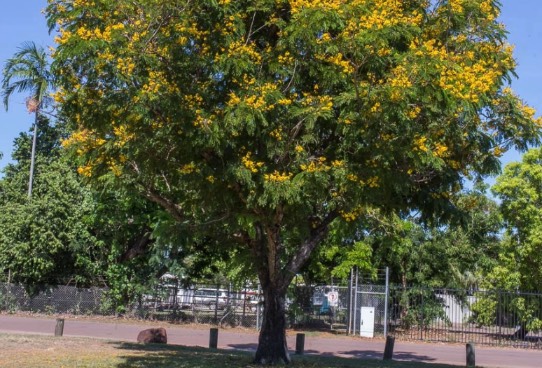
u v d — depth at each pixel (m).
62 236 29.39
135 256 30.44
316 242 14.17
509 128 12.02
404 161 10.91
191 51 10.65
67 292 30.39
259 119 10.21
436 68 10.20
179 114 10.02
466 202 14.76
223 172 10.71
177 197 13.16
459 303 30.30
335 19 10.24
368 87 10.20
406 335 29.23
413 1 12.33
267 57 11.36
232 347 21.80
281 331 14.30
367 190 10.90
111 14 10.19
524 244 27.72
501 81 12.05
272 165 10.98
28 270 29.23
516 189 27.77
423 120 11.08
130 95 9.98
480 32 12.16
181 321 30.25
